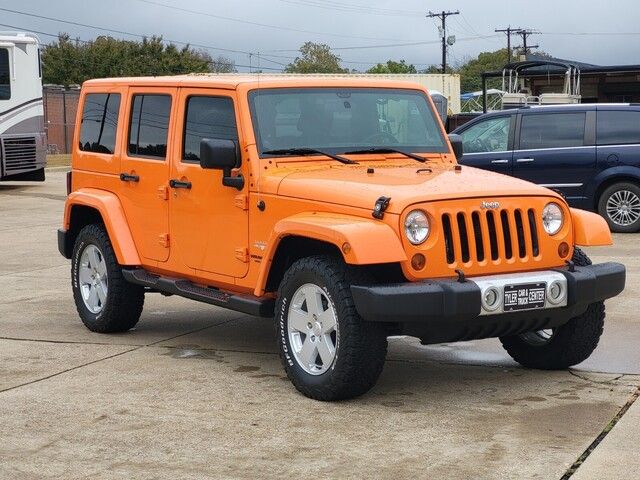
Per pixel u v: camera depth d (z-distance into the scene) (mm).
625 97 31625
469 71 102250
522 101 28234
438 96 30281
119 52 65438
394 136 7613
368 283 6258
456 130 16203
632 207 15453
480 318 6242
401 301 6008
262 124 7137
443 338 6324
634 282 10859
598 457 5348
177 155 7746
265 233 6945
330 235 6180
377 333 6254
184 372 7301
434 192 6289
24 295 10672
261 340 8406
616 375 7121
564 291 6438
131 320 8570
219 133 7383
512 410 6270
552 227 6652
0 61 24031
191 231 7633
